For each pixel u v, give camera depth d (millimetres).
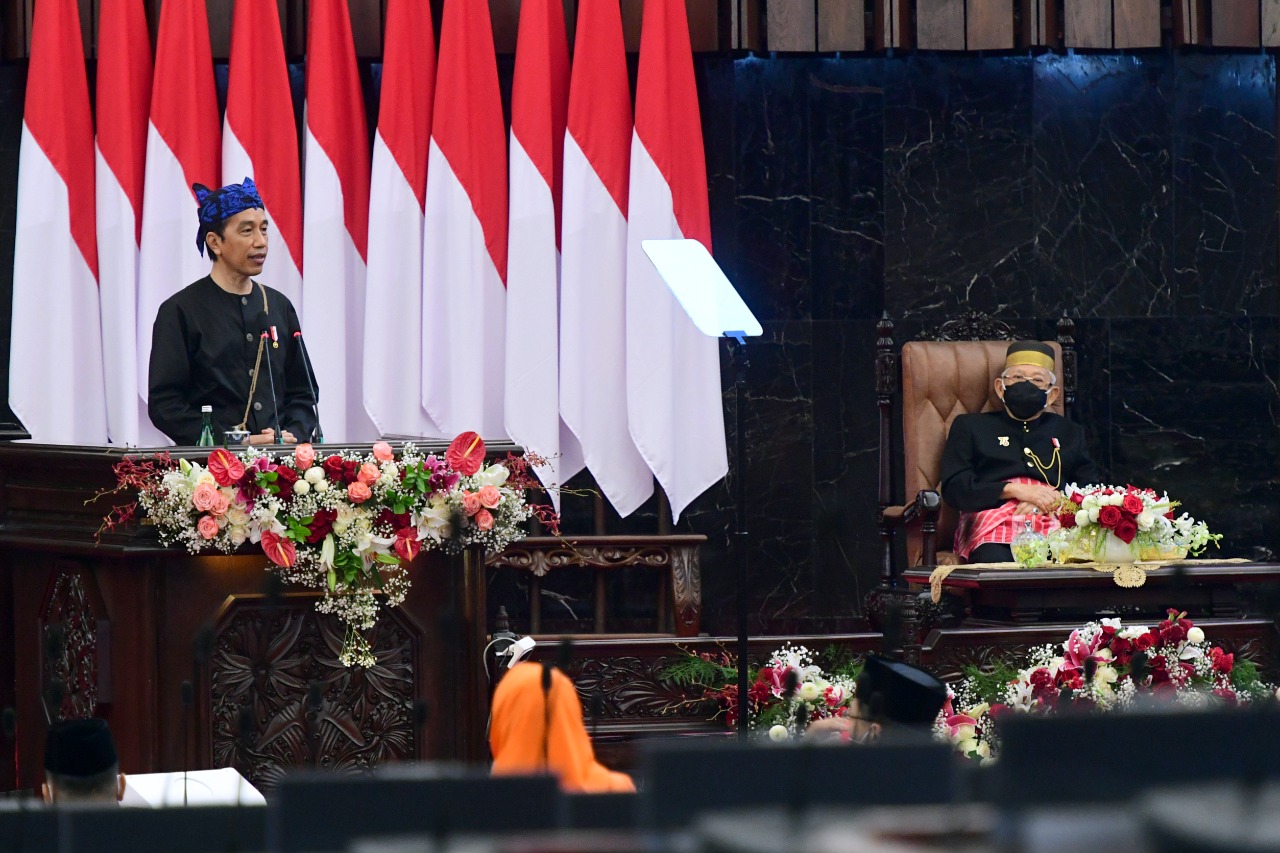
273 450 13367
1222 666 16297
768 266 24688
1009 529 20391
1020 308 24734
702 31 23531
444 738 13883
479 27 22609
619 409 22641
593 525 24406
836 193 24734
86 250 22172
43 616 14102
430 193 22328
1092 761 5352
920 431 21578
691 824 5645
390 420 22172
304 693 13516
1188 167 24906
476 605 14055
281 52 22344
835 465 24766
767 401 24672
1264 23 24219
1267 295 24938
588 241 22531
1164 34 24719
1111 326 24859
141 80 22453
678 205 22594
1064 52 24688
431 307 22297
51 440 21688
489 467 14039
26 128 21859
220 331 15984
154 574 13070
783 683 17359
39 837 5867
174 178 21922
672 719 19562
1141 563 19047
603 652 19625
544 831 5645
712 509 24656
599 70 22562
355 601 13406
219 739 13281
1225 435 25016
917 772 5762
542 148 22359
